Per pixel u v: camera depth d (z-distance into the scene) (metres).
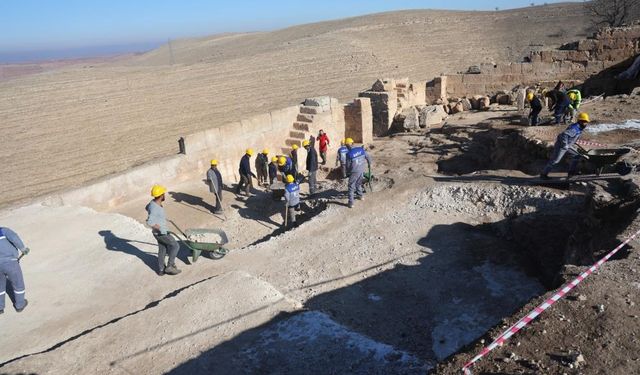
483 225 10.48
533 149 12.94
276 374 5.86
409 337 7.42
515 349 4.83
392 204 11.62
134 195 14.56
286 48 54.81
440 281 8.77
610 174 9.85
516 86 22.14
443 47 53.47
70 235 10.45
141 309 7.87
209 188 15.48
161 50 102.12
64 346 6.65
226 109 30.16
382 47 52.69
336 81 37.56
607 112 14.88
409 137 19.53
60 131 26.59
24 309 7.98
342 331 6.62
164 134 25.64
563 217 9.52
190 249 9.61
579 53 21.12
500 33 61.12
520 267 9.09
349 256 9.69
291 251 10.04
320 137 18.25
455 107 21.78
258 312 7.17
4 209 11.95
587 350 4.72
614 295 5.59
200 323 6.98
